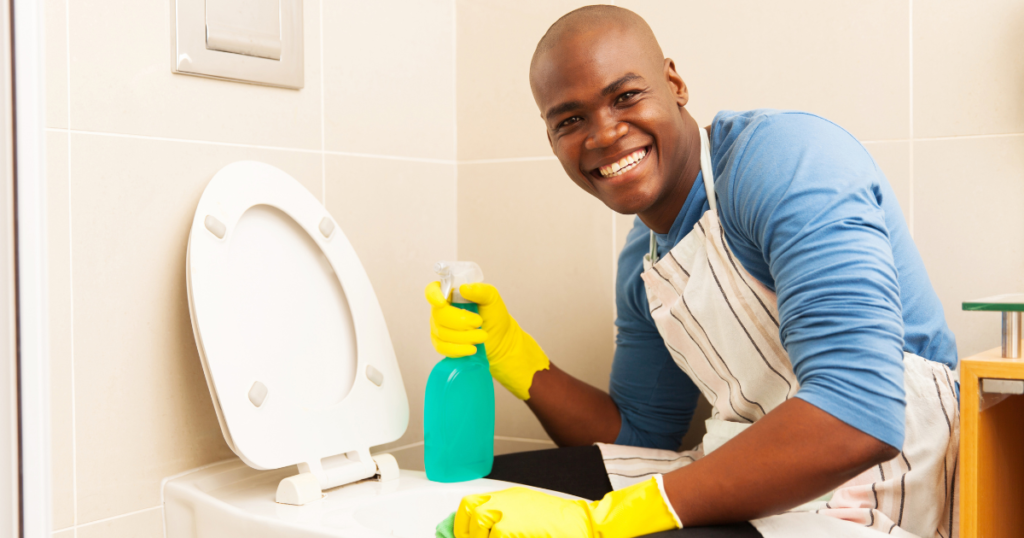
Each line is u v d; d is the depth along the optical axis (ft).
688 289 3.19
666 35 4.50
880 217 2.53
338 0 4.20
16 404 2.42
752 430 2.41
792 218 2.50
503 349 3.75
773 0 4.22
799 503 2.35
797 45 4.18
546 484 3.44
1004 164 3.77
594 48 2.90
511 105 4.92
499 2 4.92
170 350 3.41
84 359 3.09
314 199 3.70
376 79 4.46
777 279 2.54
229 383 3.04
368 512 3.08
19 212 2.41
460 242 5.12
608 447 3.75
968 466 2.47
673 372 4.02
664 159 3.03
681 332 3.39
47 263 2.71
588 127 3.01
